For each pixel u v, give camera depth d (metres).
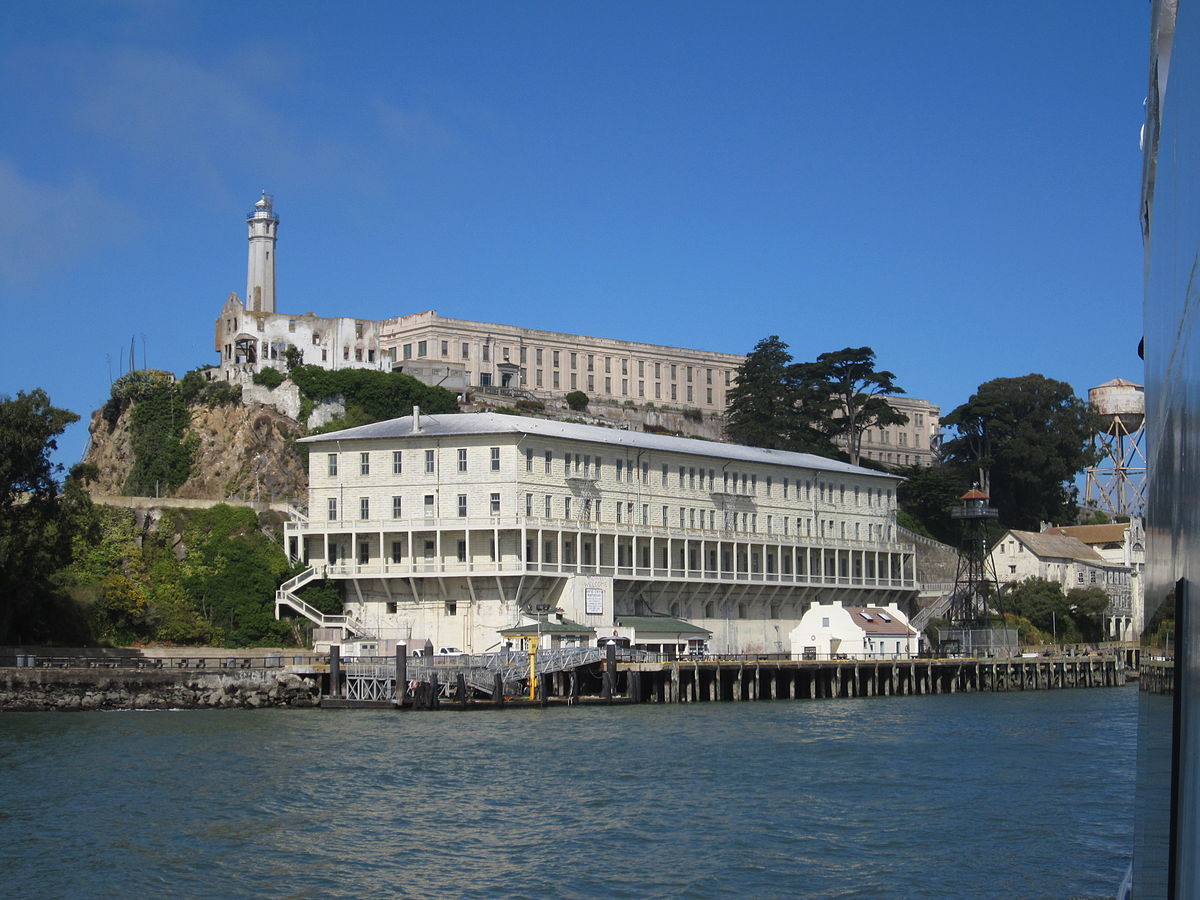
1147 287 23.61
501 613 127.69
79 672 100.06
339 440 133.75
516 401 190.62
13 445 99.69
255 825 53.34
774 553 153.38
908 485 196.00
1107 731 90.69
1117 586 190.25
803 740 82.75
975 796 61.00
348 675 105.88
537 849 49.44
